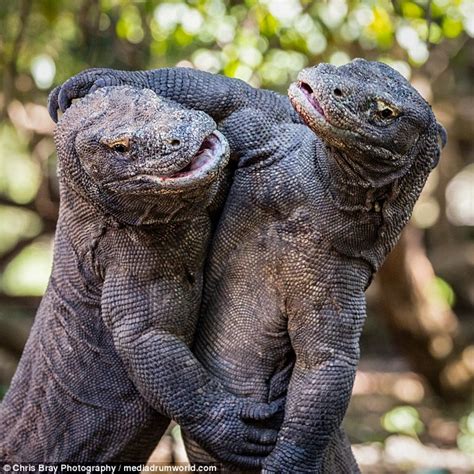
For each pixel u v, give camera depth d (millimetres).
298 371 7895
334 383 7746
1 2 17719
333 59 16328
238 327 8094
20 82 18578
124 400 8422
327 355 7785
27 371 8906
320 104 6961
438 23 14164
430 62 18359
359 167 7262
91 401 8422
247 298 8031
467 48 19578
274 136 7945
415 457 18938
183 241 7789
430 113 7445
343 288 7746
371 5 14430
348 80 7047
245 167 7945
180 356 7848
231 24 15523
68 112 7559
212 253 8125
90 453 8523
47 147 21516
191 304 8016
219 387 7973
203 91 7965
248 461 7859
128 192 7234
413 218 21078
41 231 25734
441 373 22344
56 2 16734
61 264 8414
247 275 8000
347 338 7812
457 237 29672
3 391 15211
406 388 23469
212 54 15945
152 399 7867
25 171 26609
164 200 7234
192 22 15523
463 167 27156
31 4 16969
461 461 19031
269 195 7789
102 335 8344
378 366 25859
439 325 21953
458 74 24766
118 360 8352
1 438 8891
